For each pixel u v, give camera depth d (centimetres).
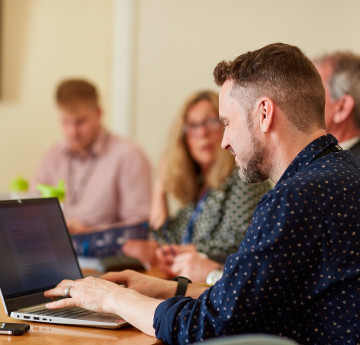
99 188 327
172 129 284
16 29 404
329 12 365
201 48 388
